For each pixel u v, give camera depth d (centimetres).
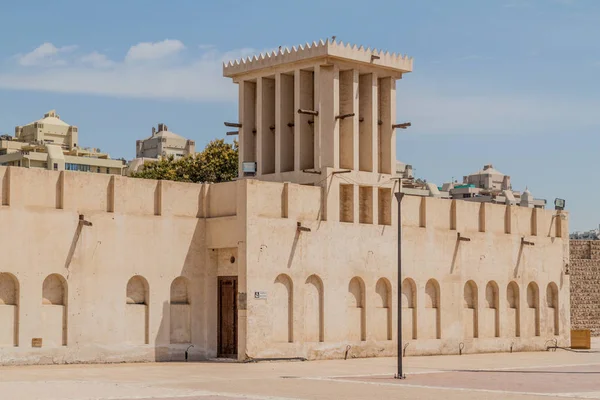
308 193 4781
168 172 8488
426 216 5369
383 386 3472
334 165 4894
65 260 4106
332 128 4916
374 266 5059
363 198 5094
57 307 4084
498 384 3638
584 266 7250
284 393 3175
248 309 4462
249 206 4500
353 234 4956
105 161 12575
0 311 3934
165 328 4434
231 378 3684
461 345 5509
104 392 3036
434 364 4684
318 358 4744
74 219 4147
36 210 4034
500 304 5784
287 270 4641
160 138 14838
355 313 4966
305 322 4716
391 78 5209
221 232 4572
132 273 4331
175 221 4506
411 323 5266
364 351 4978
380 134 5219
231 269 4597
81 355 4134
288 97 5100
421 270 5312
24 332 3972
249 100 5238
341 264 4891
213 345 4616
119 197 4303
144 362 4331
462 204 5600
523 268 5950
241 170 5184
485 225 5719
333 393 3197
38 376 3506
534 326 6012
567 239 6294
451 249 5491
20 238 3981
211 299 4625
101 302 4216
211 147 8525
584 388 3509
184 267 4528
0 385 3145
